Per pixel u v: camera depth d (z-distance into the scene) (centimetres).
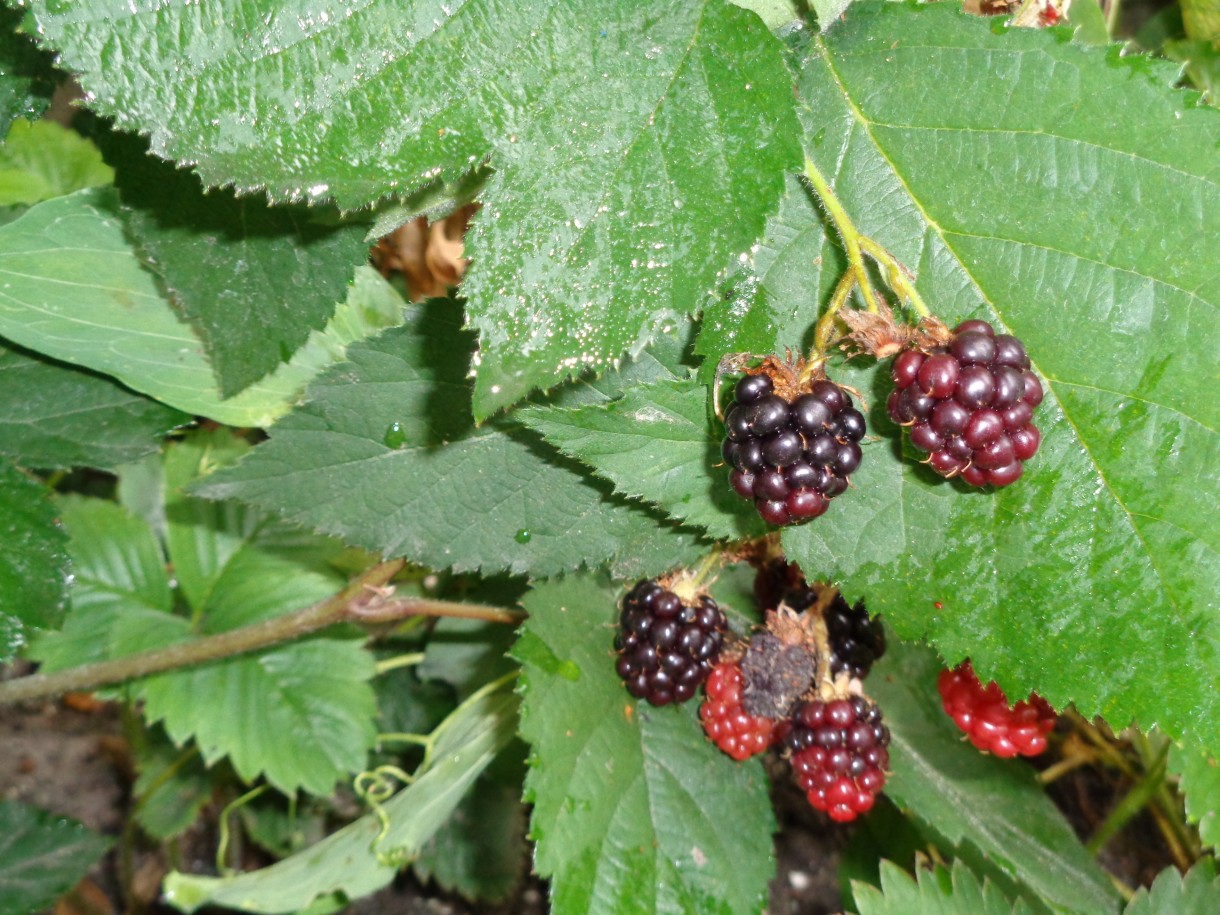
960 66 21
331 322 25
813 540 22
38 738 40
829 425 20
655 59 19
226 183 18
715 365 21
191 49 18
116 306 24
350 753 32
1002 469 19
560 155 19
